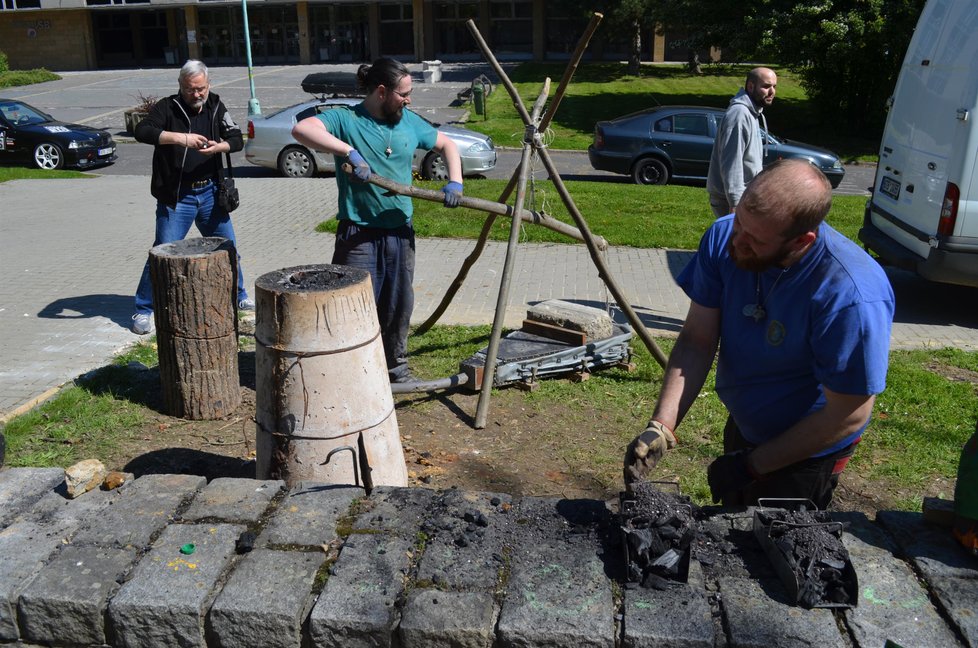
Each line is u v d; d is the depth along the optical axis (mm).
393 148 4855
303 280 3566
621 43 41812
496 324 5020
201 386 4953
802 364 2574
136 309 6516
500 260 9008
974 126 6812
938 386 5656
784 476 2777
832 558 2344
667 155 15758
